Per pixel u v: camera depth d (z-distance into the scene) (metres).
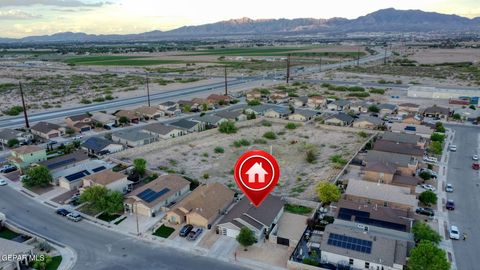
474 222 62.75
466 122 127.12
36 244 55.91
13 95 182.00
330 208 66.81
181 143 109.50
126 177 75.19
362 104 144.62
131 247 55.66
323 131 121.00
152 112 135.88
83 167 82.06
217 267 50.75
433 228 60.62
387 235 55.94
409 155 88.25
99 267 50.81
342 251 50.88
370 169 76.25
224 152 103.06
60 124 124.62
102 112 136.75
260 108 141.75
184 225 61.78
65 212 65.19
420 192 73.81
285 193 76.00
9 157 91.44
